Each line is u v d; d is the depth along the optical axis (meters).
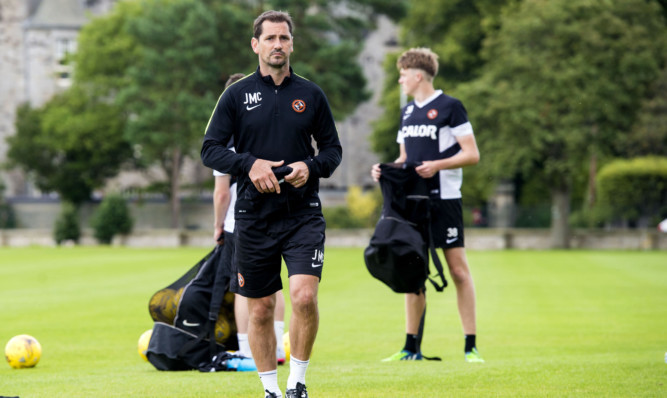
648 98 128.25
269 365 16.52
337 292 51.84
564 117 119.06
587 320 36.72
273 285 16.28
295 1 144.88
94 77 168.00
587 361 22.52
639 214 131.75
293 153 16.39
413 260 22.50
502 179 145.00
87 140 163.12
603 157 124.00
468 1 147.50
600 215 134.12
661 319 37.03
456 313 39.84
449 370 20.97
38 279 64.12
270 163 15.76
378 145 156.00
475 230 134.88
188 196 178.38
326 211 147.38
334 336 31.95
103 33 169.62
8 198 180.88
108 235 149.75
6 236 153.88
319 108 16.52
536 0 121.88
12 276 67.38
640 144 131.38
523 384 18.64
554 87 118.50
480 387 18.36
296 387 16.06
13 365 23.91
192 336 22.80
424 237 23.42
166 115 143.00
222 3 150.00
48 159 170.38
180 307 22.73
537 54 120.25
